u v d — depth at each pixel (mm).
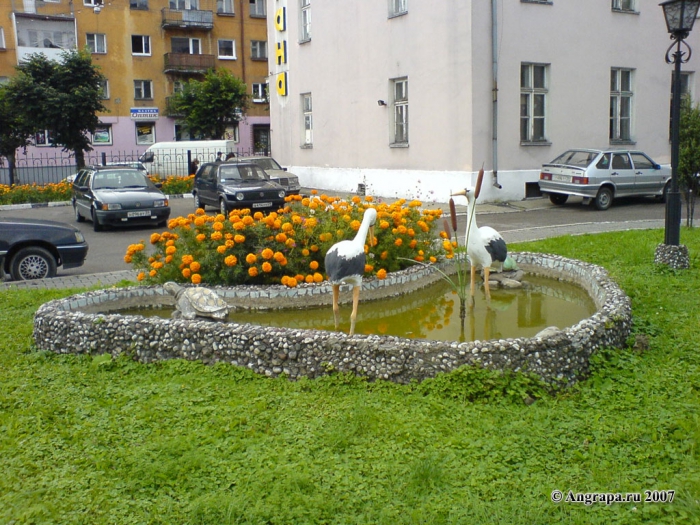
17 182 33594
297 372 5625
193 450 4305
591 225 15086
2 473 4125
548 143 21094
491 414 4789
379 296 8492
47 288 9695
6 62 40000
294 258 8586
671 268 9539
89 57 30172
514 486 3814
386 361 5398
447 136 20672
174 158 33281
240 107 39188
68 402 5270
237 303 8008
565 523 3457
